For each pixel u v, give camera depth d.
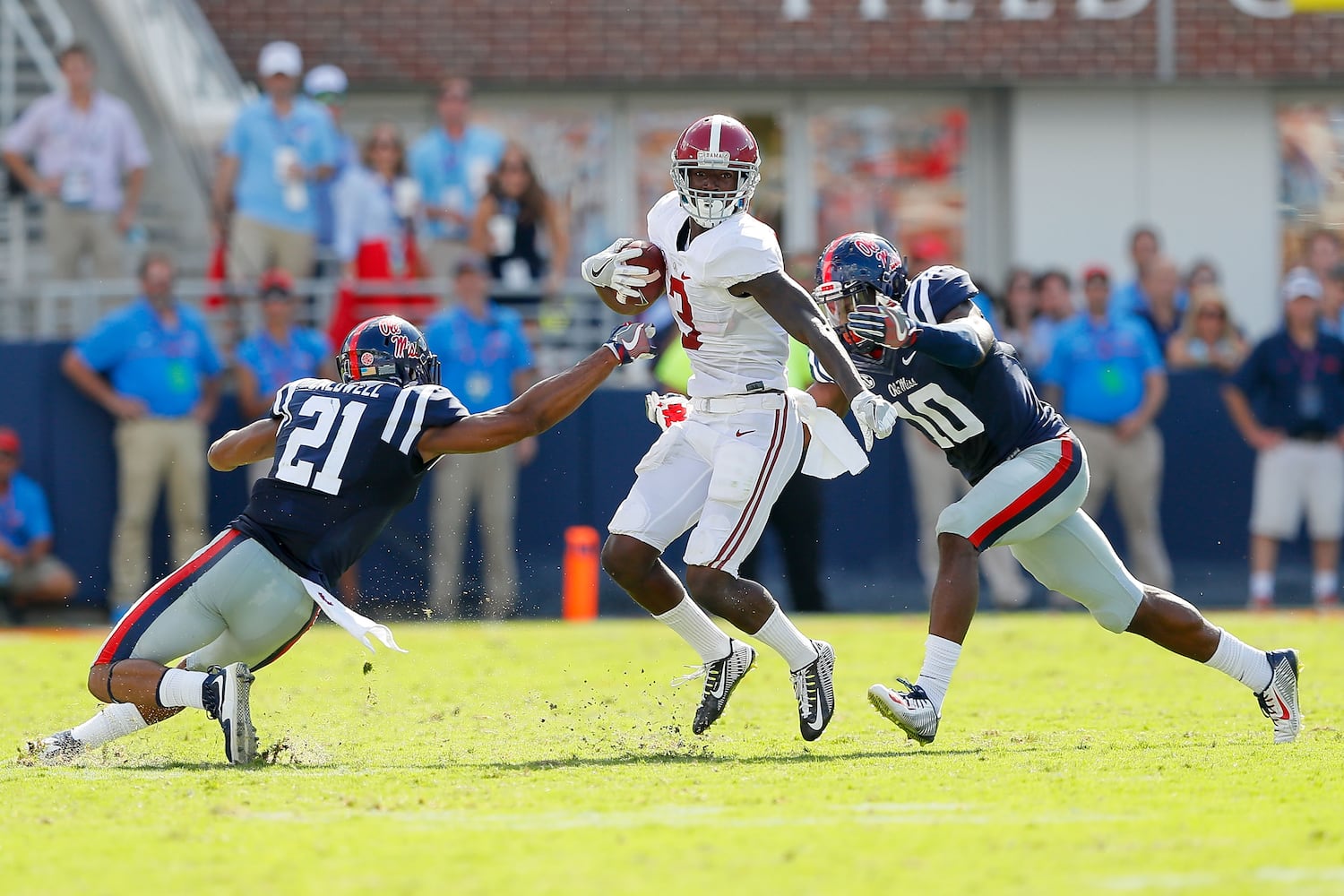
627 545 18.11
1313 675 24.52
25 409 36.97
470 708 21.69
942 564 17.56
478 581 37.12
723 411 17.91
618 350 17.42
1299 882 11.30
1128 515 37.06
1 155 40.88
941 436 18.12
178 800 14.68
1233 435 39.19
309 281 39.09
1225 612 36.47
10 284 40.97
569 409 17.38
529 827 13.34
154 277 35.69
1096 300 36.66
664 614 18.48
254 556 16.86
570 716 20.86
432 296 38.69
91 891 11.47
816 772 15.95
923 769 16.06
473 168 40.25
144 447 35.59
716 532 17.69
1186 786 14.91
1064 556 18.19
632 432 38.50
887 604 38.09
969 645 29.02
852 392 16.23
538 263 40.34
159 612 16.91
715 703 18.83
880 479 38.41
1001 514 17.53
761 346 17.81
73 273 39.41
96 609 36.97
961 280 17.83
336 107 41.06
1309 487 37.41
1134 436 36.69
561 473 38.31
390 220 39.44
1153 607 18.12
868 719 20.34
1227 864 11.83
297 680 24.66
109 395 35.81
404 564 36.72
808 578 36.53
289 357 36.06
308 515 16.97
